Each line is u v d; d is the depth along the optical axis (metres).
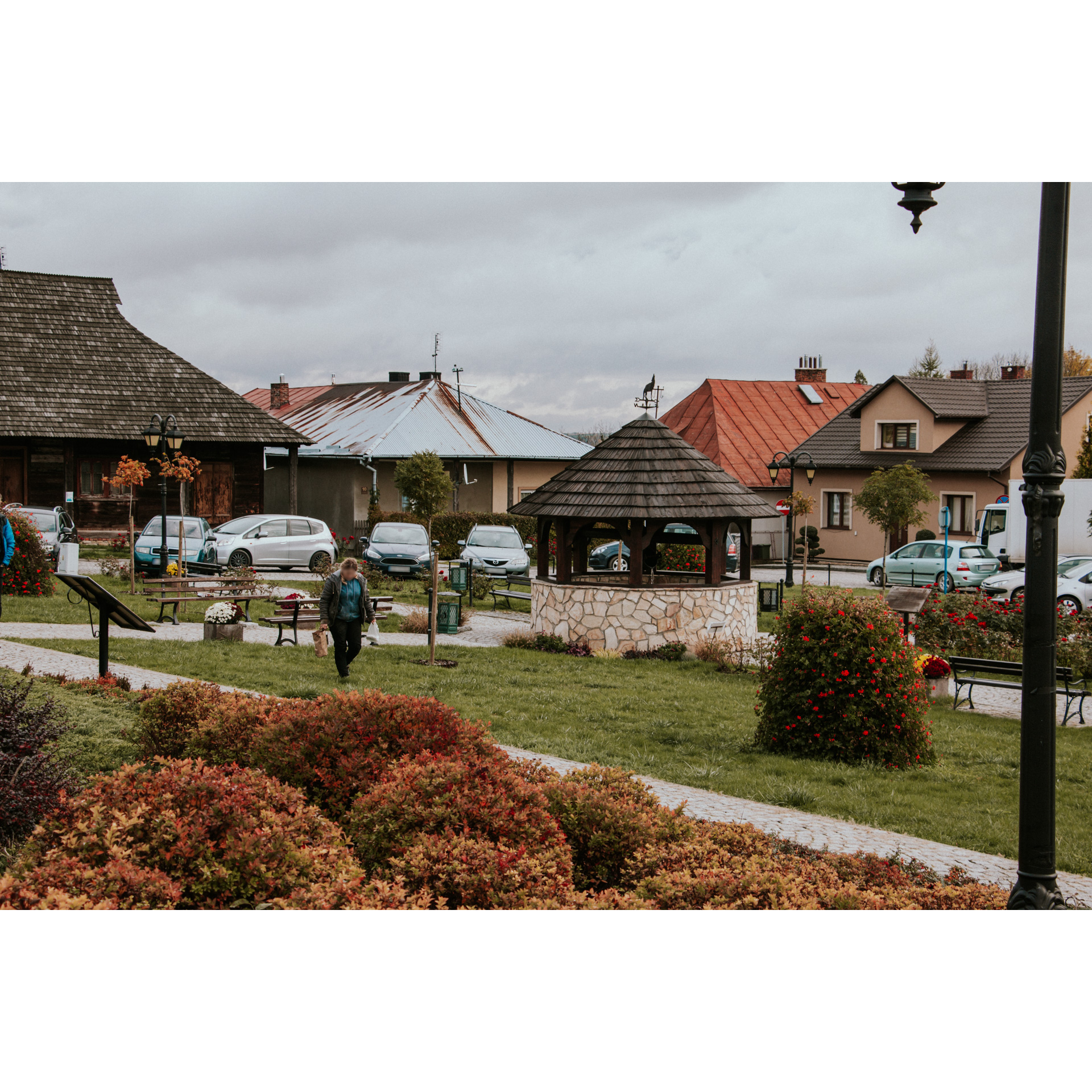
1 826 6.38
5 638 16.09
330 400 52.16
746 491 20.38
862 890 6.47
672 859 6.25
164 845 5.20
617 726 12.54
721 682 16.50
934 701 16.30
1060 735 14.20
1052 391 5.68
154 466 35.94
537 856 5.88
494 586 28.97
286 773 7.37
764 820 8.99
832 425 49.22
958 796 10.32
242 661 15.07
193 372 37.28
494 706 13.16
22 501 34.25
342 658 14.27
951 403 44.78
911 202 6.50
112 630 17.92
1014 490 33.94
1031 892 5.79
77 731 8.70
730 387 54.25
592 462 20.11
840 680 11.63
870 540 46.00
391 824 6.04
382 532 31.17
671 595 19.33
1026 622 5.82
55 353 35.72
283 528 29.56
